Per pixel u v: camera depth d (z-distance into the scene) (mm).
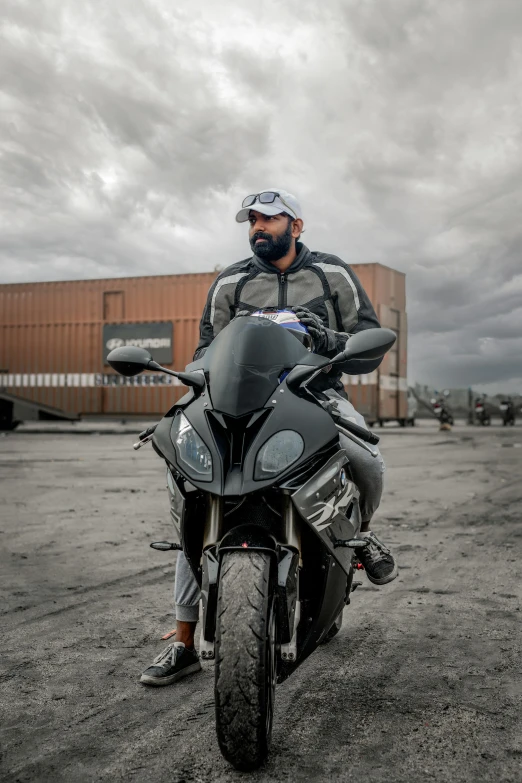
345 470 2406
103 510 6934
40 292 26281
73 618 3496
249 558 2076
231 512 2178
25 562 4699
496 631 3297
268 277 2957
